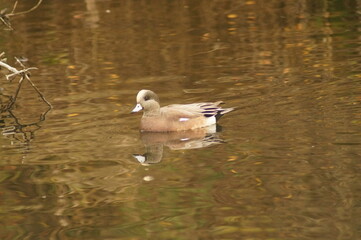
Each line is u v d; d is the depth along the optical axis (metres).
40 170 12.30
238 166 11.91
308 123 13.92
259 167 11.77
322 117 14.23
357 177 11.06
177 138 13.95
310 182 10.98
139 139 13.97
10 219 10.21
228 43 21.50
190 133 14.27
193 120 14.52
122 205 10.55
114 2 27.53
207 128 14.40
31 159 12.90
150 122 14.50
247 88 16.88
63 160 12.79
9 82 18.72
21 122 15.30
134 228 9.70
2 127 14.99
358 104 14.92
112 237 9.45
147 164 12.35
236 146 12.96
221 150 12.81
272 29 22.95
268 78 17.61
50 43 22.33
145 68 19.30
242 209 10.13
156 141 13.80
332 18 23.89
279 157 12.18
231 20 24.36
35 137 14.21
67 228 9.80
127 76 18.66
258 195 10.59
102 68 19.52
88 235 9.54
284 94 16.11
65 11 26.31
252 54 20.12
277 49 20.50
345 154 12.09
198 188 11.05
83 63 20.08
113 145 13.60
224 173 11.62
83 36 22.97
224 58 19.88
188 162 12.32
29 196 11.10
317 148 12.48
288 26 23.23
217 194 10.74
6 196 11.13
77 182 11.62
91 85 18.00
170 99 16.50
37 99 17.05
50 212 10.41
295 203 10.22
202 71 18.73
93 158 12.84
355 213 9.79
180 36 22.61
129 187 11.27
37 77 19.00
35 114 15.85
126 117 15.40
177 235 9.41
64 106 16.34
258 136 13.40
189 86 17.48
